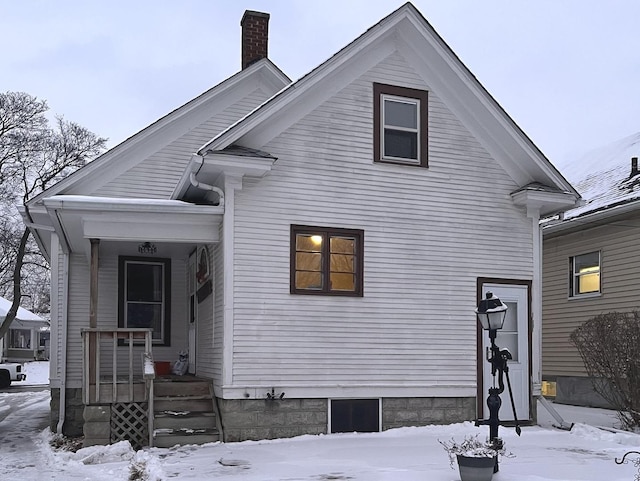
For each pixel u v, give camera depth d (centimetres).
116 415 1004
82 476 829
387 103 1180
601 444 1016
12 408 1889
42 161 3259
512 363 1213
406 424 1117
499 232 1229
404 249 1153
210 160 1008
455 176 1207
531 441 1041
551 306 1867
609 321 1248
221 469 803
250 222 1055
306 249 1095
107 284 1334
